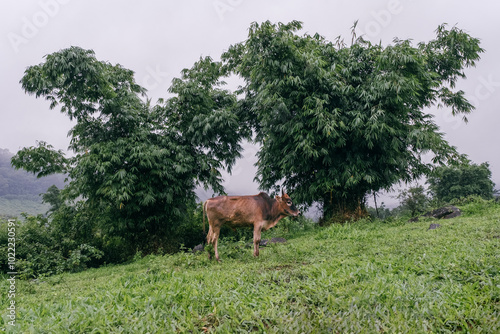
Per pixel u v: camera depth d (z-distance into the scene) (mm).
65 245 14680
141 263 12820
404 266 6035
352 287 4812
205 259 8695
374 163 17516
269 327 3752
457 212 15570
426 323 3689
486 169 35562
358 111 15734
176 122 17672
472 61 19969
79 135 17016
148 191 15617
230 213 8906
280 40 15031
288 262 7664
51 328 4004
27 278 11242
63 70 14430
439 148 17031
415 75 16641
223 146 18891
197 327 3932
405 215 19984
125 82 18266
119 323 4125
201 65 19469
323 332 3506
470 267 5449
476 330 3447
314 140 15883
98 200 16078
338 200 17922
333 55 17312
